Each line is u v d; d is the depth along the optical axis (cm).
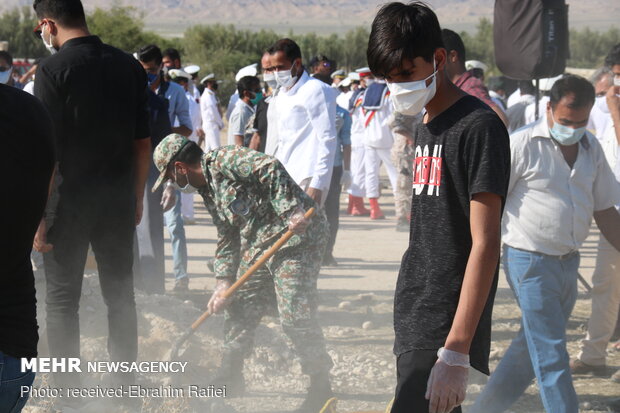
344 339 597
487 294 267
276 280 434
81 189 427
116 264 446
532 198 405
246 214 426
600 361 530
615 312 525
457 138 273
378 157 1235
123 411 440
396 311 294
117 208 442
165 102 699
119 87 435
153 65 711
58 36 433
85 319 557
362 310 685
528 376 424
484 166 266
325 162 586
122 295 450
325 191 591
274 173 420
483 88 595
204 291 745
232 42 4303
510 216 410
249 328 457
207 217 1264
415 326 285
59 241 428
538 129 408
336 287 781
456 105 279
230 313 458
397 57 272
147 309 572
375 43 278
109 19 3753
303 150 595
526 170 406
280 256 432
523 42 675
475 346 280
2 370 250
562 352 400
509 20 679
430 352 281
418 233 289
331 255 873
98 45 433
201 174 434
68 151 423
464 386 268
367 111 1211
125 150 442
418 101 277
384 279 821
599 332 527
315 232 433
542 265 402
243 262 439
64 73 415
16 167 250
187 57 4100
